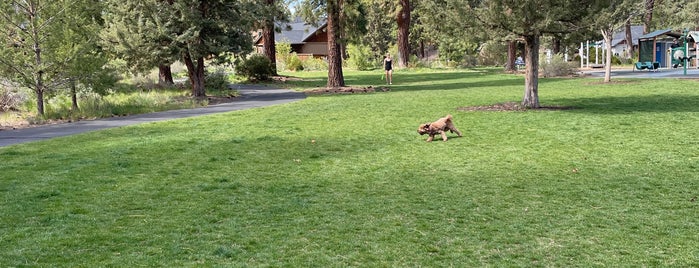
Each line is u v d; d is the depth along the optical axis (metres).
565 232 6.28
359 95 25.59
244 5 26.81
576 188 8.16
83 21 19.97
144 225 6.59
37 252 5.71
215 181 8.81
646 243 5.91
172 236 6.20
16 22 18.70
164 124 15.97
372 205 7.43
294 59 56.66
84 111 19.19
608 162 9.80
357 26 32.97
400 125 14.76
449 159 10.35
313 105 20.89
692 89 24.02
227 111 19.58
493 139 12.32
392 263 5.43
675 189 7.99
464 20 16.77
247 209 7.25
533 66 17.75
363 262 5.46
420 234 6.25
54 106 20.20
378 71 51.84
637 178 8.66
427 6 17.30
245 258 5.55
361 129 14.16
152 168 9.76
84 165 9.98
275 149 11.55
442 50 59.69
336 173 9.37
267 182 8.75
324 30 79.06
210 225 6.59
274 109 19.70
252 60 38.31
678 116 15.09
